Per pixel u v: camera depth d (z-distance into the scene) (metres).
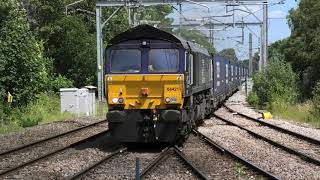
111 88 18.58
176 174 13.57
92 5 58.19
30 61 32.22
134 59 18.61
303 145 19.52
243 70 78.12
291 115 32.62
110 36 56.81
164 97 18.25
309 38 46.28
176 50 18.45
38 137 22.28
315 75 41.97
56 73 51.75
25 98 32.19
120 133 18.55
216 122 28.33
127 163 15.46
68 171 14.31
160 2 37.47
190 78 19.73
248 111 36.56
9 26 31.83
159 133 18.28
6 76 30.58
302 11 47.75
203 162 15.44
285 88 40.00
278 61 42.00
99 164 14.84
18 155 17.17
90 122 29.50
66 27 51.44
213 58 31.69
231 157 16.17
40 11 50.44
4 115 27.62
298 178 13.20
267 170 14.21
